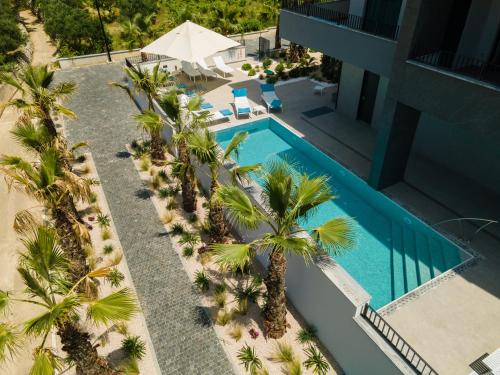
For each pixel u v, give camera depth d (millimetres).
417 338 7773
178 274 10562
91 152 16203
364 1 13734
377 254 10695
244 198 7801
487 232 10578
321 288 8031
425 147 14320
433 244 10625
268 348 8695
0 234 12156
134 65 21922
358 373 7883
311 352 8578
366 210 12383
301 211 7430
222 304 9602
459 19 10367
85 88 22594
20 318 9531
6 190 13945
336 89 19828
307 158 15305
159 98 14172
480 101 8609
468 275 9188
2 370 8453
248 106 17641
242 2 37094
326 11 14648
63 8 29188
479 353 7508
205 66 22203
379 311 8320
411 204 11828
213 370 8320
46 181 8055
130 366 8227
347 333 7723
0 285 10414
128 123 18625
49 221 12328
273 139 16719
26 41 27578
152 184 14133
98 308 6082
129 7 32281
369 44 11469
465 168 13062
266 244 7664
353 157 14359
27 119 10266
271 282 7805
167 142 16094
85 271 9695
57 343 8914
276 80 21812
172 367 8391
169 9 35438
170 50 18656
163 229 12117
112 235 11906
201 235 11844
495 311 8336
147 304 9742
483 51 10898
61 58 25578
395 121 11039
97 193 13742
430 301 8547
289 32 14805
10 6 33094
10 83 11734
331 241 7129
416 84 9914
